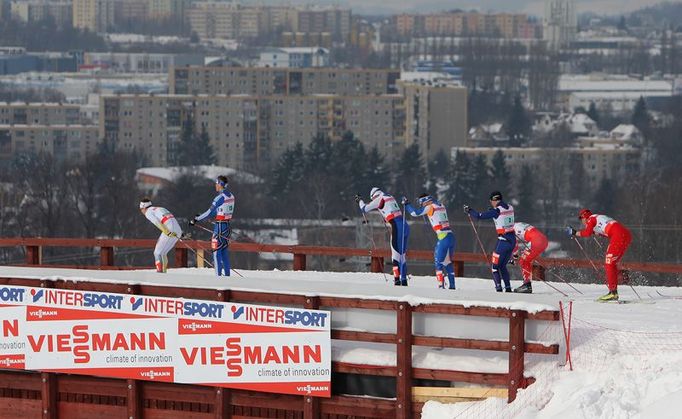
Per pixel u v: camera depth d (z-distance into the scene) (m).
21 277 36.16
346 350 33.97
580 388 31.02
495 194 42.16
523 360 32.06
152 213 46.38
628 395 30.27
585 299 42.25
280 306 34.44
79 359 35.66
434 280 47.81
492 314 32.09
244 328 34.12
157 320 34.84
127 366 35.22
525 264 42.81
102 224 159.38
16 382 36.78
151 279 35.34
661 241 103.31
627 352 32.50
